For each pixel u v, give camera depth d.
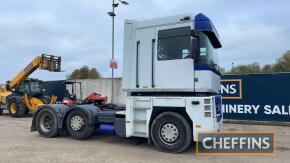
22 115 17.73
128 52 7.83
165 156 7.06
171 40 7.32
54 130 9.38
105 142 8.78
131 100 7.79
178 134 7.24
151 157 6.95
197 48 7.02
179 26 7.26
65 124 9.42
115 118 8.19
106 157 6.90
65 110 9.62
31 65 18.33
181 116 7.18
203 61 7.04
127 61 7.83
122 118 8.09
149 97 7.56
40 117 9.73
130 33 7.84
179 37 7.23
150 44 7.57
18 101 17.47
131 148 7.95
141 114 7.70
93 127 8.91
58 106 9.72
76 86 23.38
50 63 18.52
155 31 7.54
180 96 7.28
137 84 7.67
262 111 13.30
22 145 8.26
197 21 7.00
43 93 19.31
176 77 7.21
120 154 7.22
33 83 18.73
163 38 7.42
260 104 13.37
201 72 6.97
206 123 6.92
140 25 7.74
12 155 6.99
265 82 13.31
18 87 18.59
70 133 9.15
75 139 9.23
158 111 7.62
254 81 13.54
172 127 7.33
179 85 7.16
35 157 6.82
